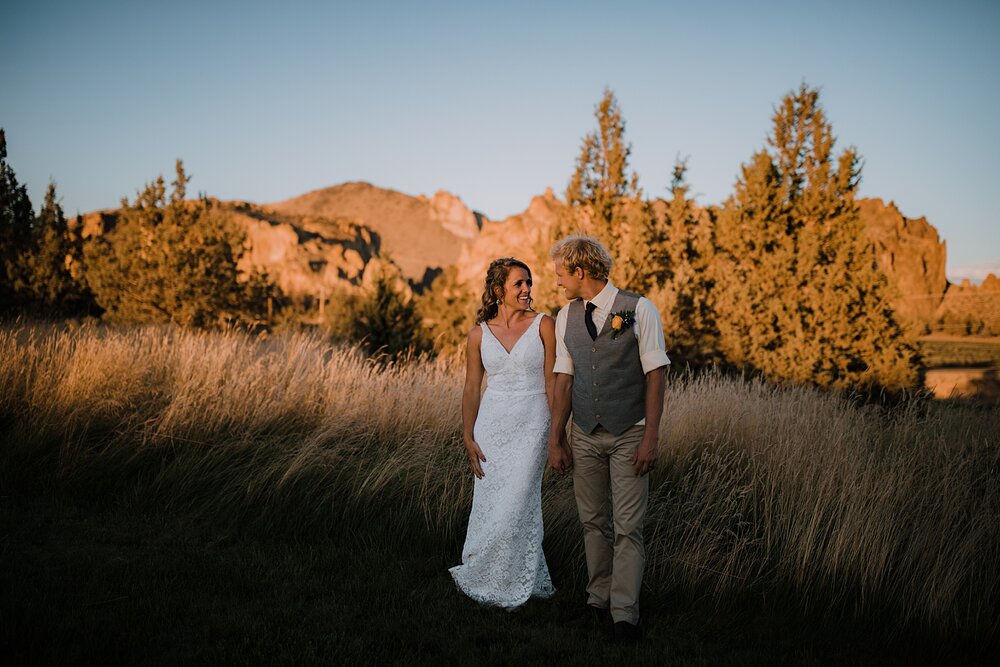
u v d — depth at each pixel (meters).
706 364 11.71
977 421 5.50
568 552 3.71
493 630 2.88
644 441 2.75
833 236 12.83
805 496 3.82
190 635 2.68
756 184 13.42
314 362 6.67
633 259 12.63
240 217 127.62
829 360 11.79
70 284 18.02
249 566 3.44
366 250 174.25
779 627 3.01
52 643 2.53
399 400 5.63
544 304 13.08
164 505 4.23
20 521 3.84
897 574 3.25
